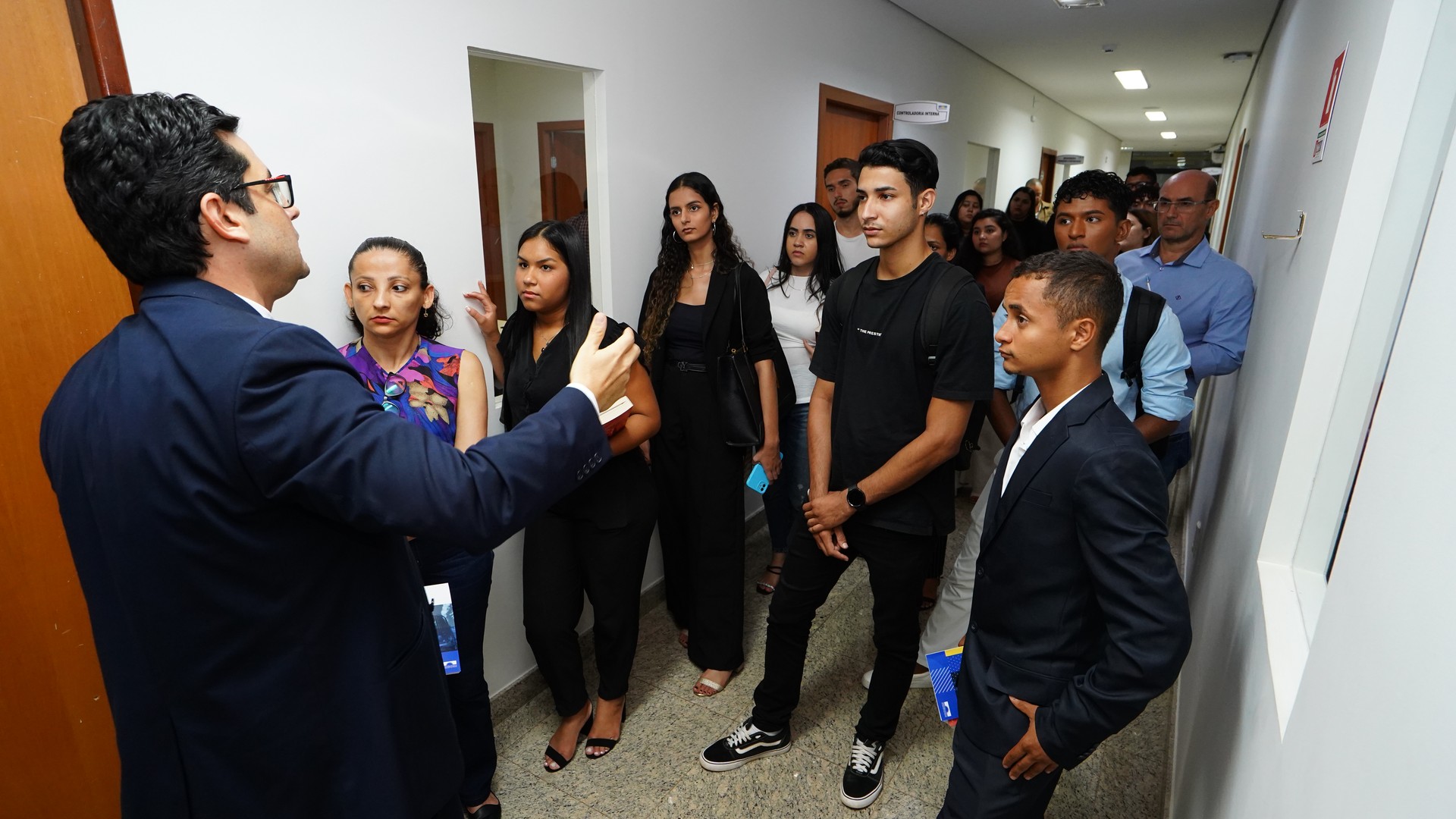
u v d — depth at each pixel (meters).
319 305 1.64
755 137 3.07
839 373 1.80
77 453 0.80
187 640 0.82
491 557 1.81
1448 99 1.06
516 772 2.04
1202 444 3.55
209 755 0.86
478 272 1.99
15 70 1.22
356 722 0.93
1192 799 1.48
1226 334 2.23
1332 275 1.17
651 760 2.06
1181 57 5.68
